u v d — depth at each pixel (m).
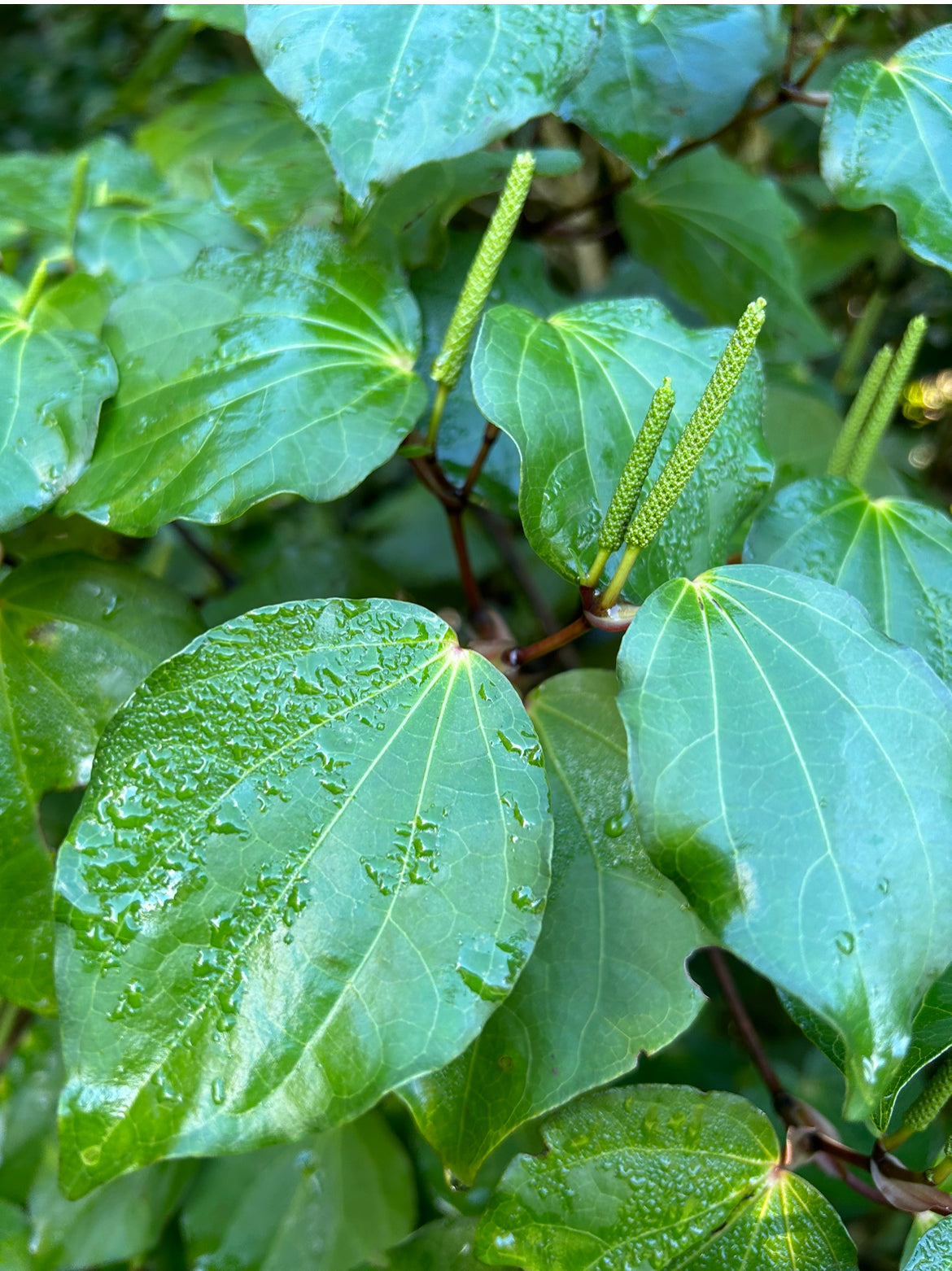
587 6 0.20
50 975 0.21
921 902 0.15
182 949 0.16
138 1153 0.15
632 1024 0.19
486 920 0.16
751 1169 0.19
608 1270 0.19
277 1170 0.28
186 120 0.35
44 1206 0.28
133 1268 0.29
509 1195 0.19
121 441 0.21
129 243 0.29
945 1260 0.17
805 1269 0.19
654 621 0.17
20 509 0.20
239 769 0.17
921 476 0.51
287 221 0.25
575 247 0.50
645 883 0.20
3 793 0.21
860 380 0.49
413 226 0.27
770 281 0.35
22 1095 0.29
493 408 0.18
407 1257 0.21
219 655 0.17
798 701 0.16
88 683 0.22
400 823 0.17
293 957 0.16
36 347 0.22
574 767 0.21
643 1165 0.19
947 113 0.23
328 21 0.19
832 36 0.28
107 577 0.23
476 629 0.25
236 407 0.21
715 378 0.17
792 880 0.15
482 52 0.19
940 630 0.21
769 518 0.22
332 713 0.17
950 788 0.16
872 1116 0.19
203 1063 0.15
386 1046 0.15
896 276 0.46
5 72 0.76
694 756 0.16
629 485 0.17
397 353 0.22
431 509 0.42
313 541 0.32
